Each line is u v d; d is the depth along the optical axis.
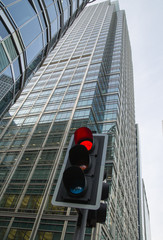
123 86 61.44
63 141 32.25
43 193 25.81
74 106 38.97
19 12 15.33
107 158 32.25
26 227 22.70
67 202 2.81
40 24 18.72
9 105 16.88
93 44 63.91
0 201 26.09
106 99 46.12
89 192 2.82
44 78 54.84
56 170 28.05
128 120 69.06
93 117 37.12
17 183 28.02
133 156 80.31
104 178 3.28
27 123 39.47
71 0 25.86
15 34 15.05
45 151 31.72
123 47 74.94
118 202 32.31
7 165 31.16
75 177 2.92
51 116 39.03
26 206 24.88
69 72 52.50
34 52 18.53
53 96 45.09
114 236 25.92
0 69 13.84
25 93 50.38
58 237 21.05
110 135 36.06
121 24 91.38
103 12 96.38
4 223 23.56
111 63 61.44
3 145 35.47
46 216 23.31
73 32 82.00
